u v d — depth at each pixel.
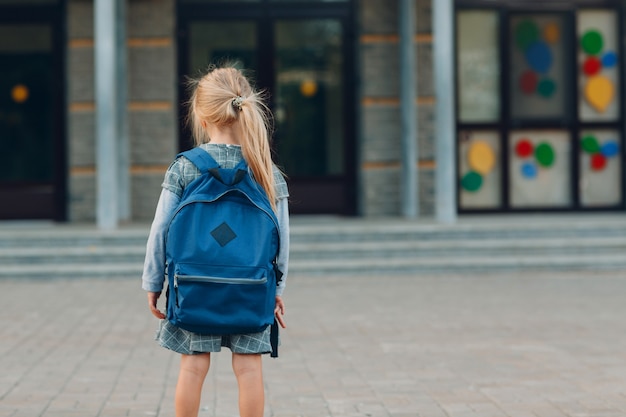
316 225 14.94
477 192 17.05
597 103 17.17
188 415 4.49
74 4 16.11
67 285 12.78
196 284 4.25
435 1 14.23
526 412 6.12
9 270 13.19
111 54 14.25
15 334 9.22
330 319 10.00
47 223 16.28
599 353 8.12
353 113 16.67
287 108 16.66
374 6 16.45
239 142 4.54
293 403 6.44
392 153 16.56
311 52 16.61
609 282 12.63
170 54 16.33
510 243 13.92
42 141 16.34
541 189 17.19
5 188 16.28
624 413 6.07
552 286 12.32
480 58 16.98
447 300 11.24
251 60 16.58
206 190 4.36
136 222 16.03
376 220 16.08
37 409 6.24
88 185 16.22
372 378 7.23
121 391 6.81
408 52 16.25
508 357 7.99
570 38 17.06
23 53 16.27
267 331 4.48
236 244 4.29
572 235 14.37
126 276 13.29
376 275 13.44
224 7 16.47
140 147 16.34
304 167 16.69
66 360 7.96
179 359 8.00
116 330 9.43
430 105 16.42
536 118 17.14
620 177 17.27
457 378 7.20
